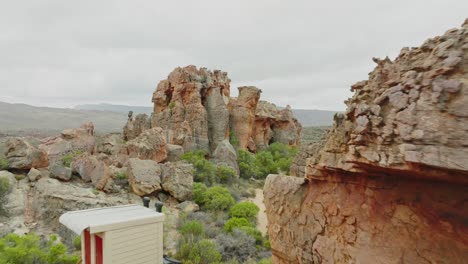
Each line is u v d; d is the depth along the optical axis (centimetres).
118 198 2669
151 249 1129
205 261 1770
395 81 526
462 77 413
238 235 2227
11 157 2875
